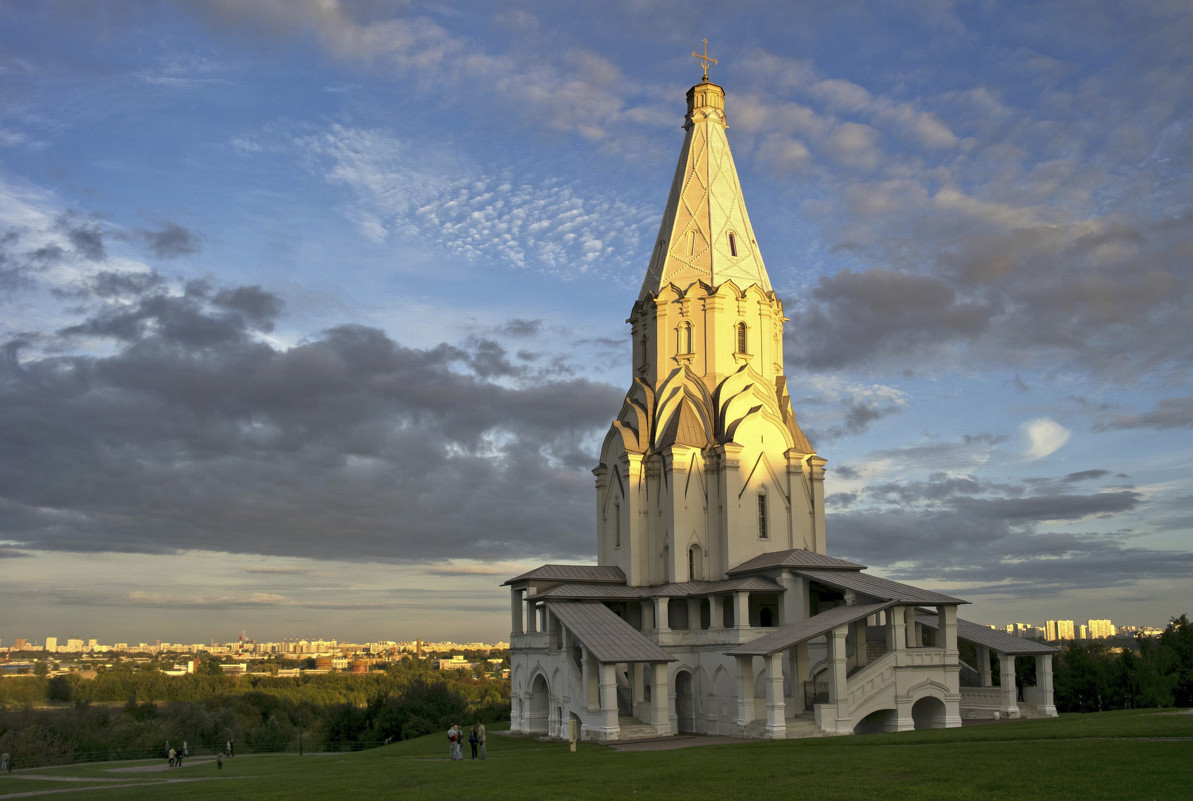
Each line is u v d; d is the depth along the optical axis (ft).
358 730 378.73
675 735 196.95
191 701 506.07
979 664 212.23
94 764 236.84
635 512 236.63
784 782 102.32
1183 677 270.46
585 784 108.78
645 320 258.78
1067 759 105.70
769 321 254.27
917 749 125.49
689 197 260.42
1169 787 86.58
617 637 195.11
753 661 204.64
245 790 127.65
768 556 221.25
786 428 242.37
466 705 395.75
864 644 197.47
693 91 271.08
